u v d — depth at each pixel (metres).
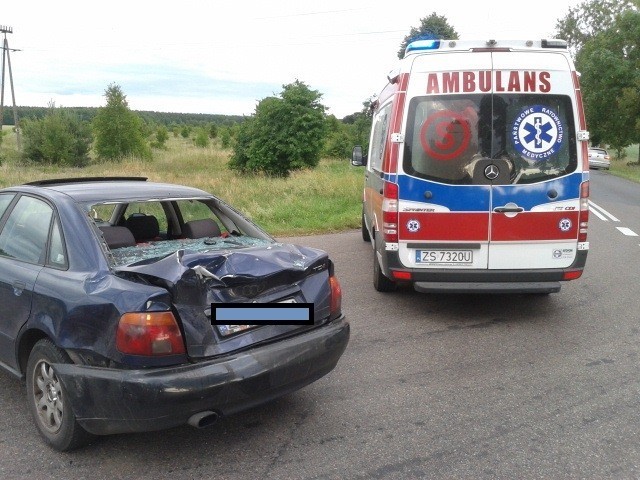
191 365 3.22
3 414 4.12
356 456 3.55
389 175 6.06
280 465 3.46
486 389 4.52
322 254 4.07
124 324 3.16
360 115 44.41
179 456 3.57
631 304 6.85
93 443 3.70
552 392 4.45
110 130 48.78
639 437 3.75
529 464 3.44
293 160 29.48
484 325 6.12
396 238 6.07
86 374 3.25
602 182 28.56
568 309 6.68
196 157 43.09
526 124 5.82
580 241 5.93
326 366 3.86
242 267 3.54
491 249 5.95
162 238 4.91
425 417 4.06
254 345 3.50
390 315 6.47
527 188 5.86
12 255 4.14
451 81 5.88
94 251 3.63
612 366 4.97
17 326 3.82
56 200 4.02
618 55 44.06
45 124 46.34
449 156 5.91
